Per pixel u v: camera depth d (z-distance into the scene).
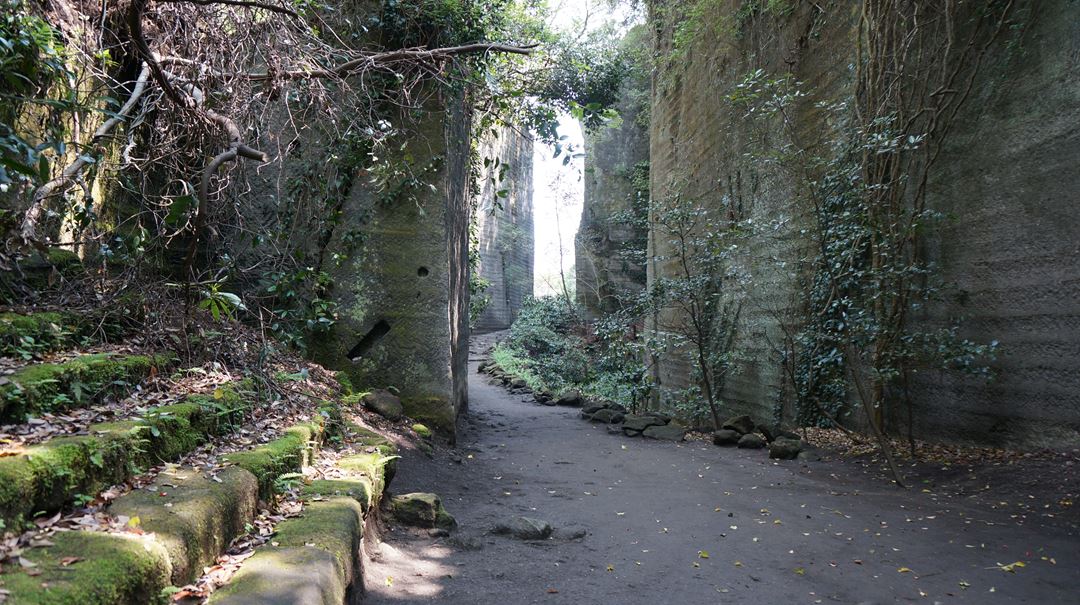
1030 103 6.80
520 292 37.50
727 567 4.35
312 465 4.39
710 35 13.92
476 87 9.13
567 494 6.32
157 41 6.11
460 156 9.68
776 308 10.78
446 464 6.99
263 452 3.66
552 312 28.45
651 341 12.67
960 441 7.55
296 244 7.97
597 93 12.18
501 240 34.91
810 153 10.01
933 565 4.37
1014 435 6.93
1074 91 6.35
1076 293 6.31
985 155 7.26
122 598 1.96
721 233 11.17
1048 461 6.32
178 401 3.86
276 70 6.52
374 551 4.00
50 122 4.92
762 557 4.55
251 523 3.13
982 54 7.09
